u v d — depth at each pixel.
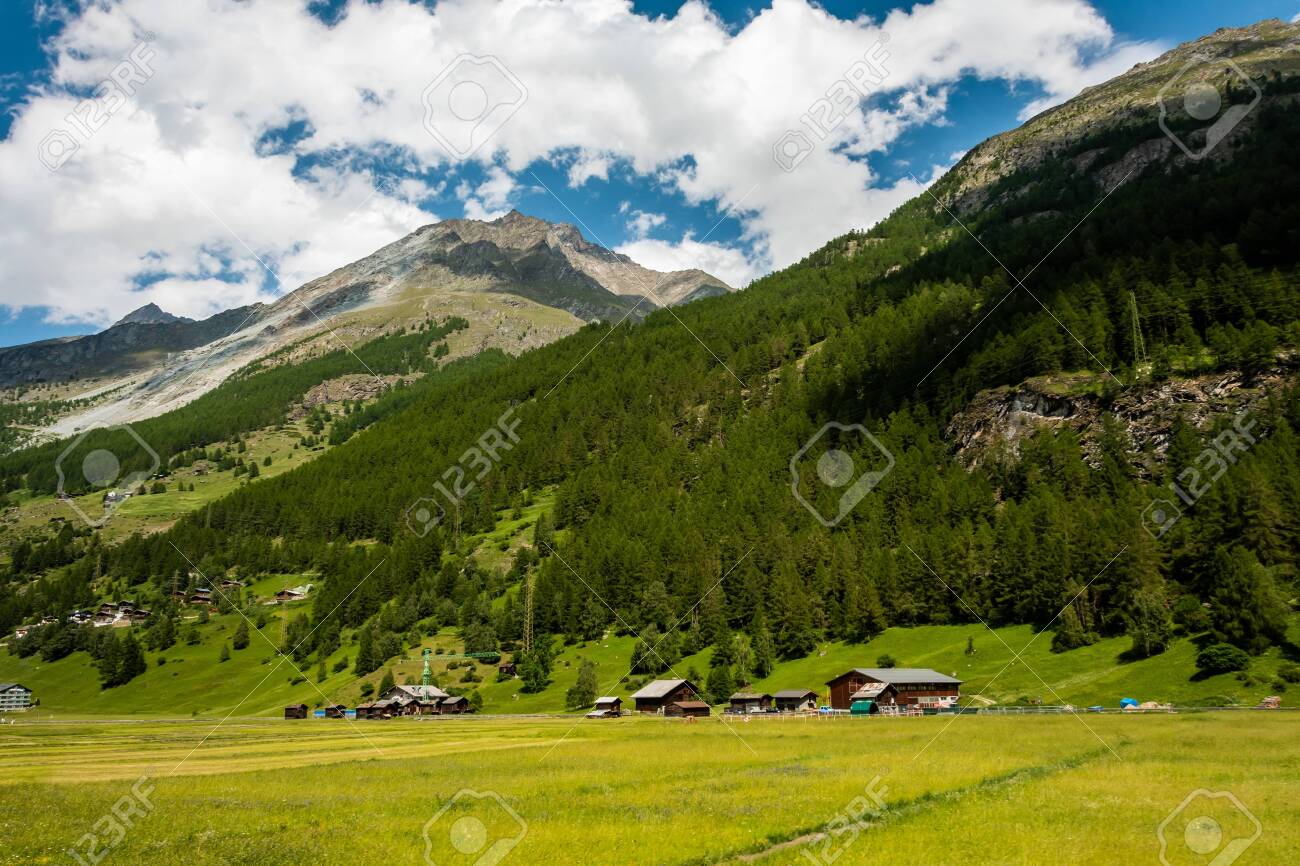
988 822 33.03
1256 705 83.94
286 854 29.22
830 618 155.25
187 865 27.59
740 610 164.25
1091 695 98.12
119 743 85.31
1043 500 155.00
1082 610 126.31
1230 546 120.75
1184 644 106.50
